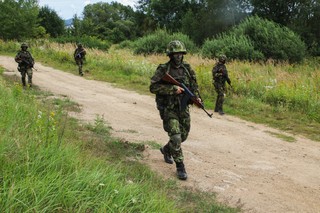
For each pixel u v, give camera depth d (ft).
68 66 71.36
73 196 10.23
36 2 140.97
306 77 47.03
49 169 11.30
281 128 29.78
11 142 12.19
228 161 20.04
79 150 14.75
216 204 13.98
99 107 33.01
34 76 54.85
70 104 31.73
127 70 61.93
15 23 135.13
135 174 15.28
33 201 9.51
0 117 15.53
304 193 16.11
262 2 138.10
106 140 20.34
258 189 16.19
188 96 15.92
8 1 135.23
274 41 82.58
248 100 38.50
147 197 12.08
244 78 46.50
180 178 16.20
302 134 28.07
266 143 24.86
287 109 35.91
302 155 22.33
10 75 50.93
